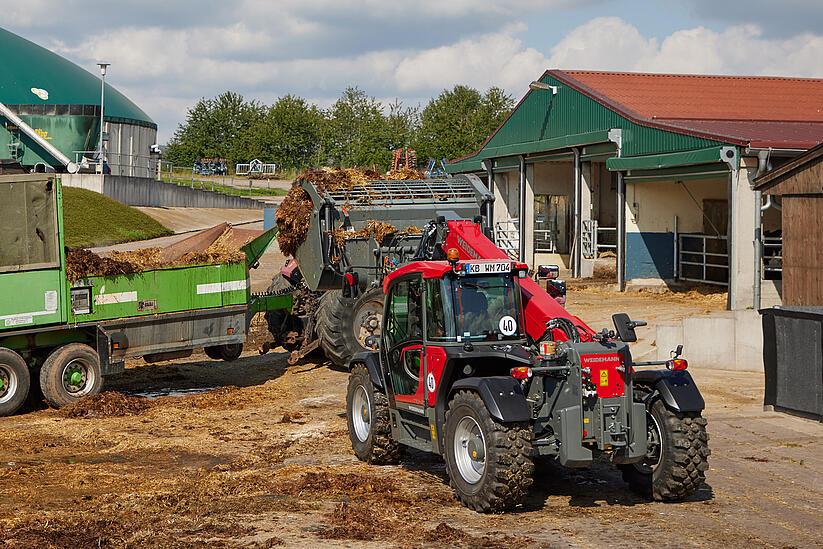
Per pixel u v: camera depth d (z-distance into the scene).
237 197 56.19
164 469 10.73
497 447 8.27
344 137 78.94
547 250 32.72
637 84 29.69
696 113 27.03
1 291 14.09
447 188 17.50
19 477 10.27
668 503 8.91
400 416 10.16
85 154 59.56
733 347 16.52
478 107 67.31
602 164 32.16
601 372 8.41
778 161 21.50
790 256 19.09
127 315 15.15
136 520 8.34
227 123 92.12
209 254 16.12
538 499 9.10
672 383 8.75
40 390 14.77
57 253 14.45
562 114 29.47
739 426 12.40
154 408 14.53
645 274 26.53
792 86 31.67
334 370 17.50
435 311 9.27
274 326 18.92
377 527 8.05
